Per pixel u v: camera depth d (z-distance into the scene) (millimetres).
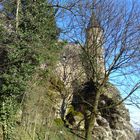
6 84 19562
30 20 20328
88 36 26547
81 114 28844
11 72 19609
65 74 28750
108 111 29922
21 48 19766
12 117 19859
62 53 27859
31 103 21781
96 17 26234
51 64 23219
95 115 26406
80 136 27078
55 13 23344
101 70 26953
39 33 20688
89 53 26625
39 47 20453
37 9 20766
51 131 24172
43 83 23750
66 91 28234
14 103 20000
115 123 29969
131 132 31156
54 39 22531
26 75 20172
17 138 20000
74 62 28906
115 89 29000
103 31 26328
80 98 29375
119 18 25922
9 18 20812
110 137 29438
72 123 27984
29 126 21438
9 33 19500
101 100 28844
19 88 19859
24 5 20797
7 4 20938
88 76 27438
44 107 23391
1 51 19672
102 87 26609
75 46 28578
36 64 20672
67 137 25828
